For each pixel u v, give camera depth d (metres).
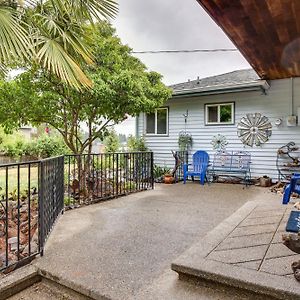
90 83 3.80
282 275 1.79
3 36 2.77
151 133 9.32
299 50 4.57
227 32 3.82
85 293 1.91
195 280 1.93
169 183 7.48
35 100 5.08
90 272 2.11
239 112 7.76
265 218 3.17
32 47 3.09
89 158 5.39
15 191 4.96
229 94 7.90
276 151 7.24
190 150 8.54
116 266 2.21
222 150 8.02
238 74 9.31
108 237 2.88
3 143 11.52
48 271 2.13
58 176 3.61
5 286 1.98
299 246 1.73
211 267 1.91
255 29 3.72
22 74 4.99
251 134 7.57
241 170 7.27
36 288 2.13
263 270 1.86
